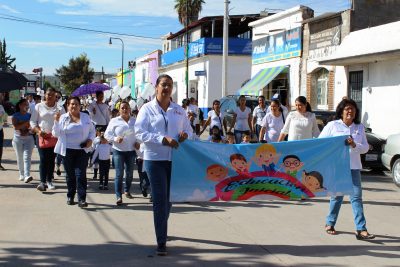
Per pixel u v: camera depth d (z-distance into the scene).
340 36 20.20
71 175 8.72
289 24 24.45
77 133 8.53
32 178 11.05
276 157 6.79
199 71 36.03
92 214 8.09
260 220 7.93
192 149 6.40
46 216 7.88
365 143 7.08
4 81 11.53
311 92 22.42
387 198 10.21
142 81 60.19
